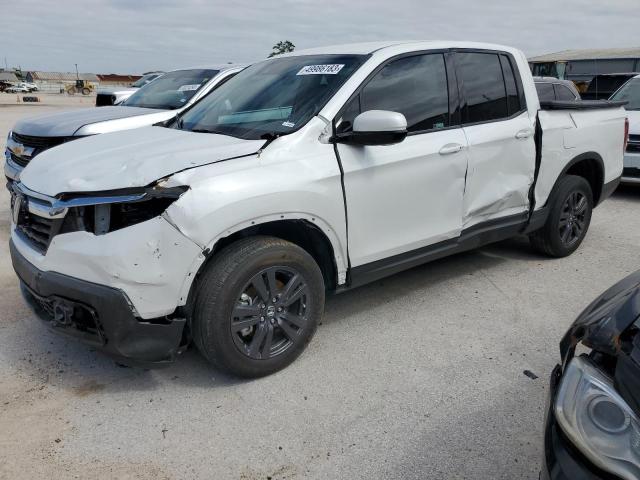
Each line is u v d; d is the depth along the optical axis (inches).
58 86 3540.8
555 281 188.9
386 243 145.9
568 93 398.0
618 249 224.8
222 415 115.0
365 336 149.1
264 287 122.0
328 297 174.7
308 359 136.9
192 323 117.3
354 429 111.1
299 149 126.9
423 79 154.3
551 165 188.5
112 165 117.7
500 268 201.0
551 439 67.7
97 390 123.1
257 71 170.1
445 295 176.4
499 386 126.3
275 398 120.8
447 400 120.9
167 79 335.3
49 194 114.9
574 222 209.8
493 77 173.0
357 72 140.9
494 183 169.9
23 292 132.4
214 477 98.1
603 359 68.7
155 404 118.3
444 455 104.3
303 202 123.6
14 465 99.9
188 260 109.7
